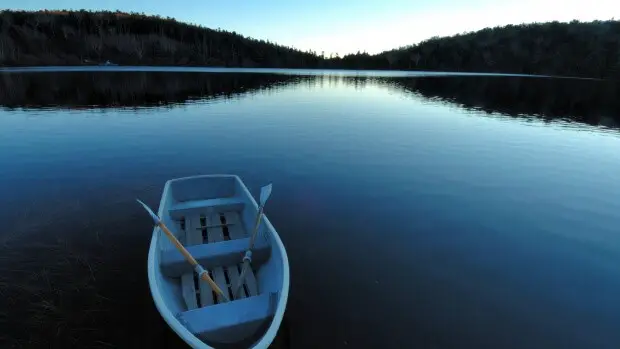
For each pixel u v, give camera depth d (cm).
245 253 464
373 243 618
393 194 845
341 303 462
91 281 483
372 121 1814
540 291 505
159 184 868
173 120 1692
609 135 1625
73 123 1554
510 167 1095
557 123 1939
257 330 357
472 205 798
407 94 3384
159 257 448
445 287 505
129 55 8888
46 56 7512
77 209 709
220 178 687
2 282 470
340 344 396
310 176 959
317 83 4644
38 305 433
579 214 769
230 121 1706
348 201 796
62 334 393
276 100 2612
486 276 536
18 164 980
